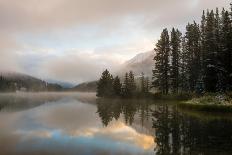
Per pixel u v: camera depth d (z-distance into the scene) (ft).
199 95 181.16
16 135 66.28
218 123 84.48
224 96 139.74
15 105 189.47
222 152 48.08
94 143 57.62
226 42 165.37
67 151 50.08
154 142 57.93
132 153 48.88
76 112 133.18
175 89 239.50
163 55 246.06
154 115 113.60
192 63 224.53
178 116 106.11
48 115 116.37
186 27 238.89
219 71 164.76
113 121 96.84
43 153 48.62
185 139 59.82
